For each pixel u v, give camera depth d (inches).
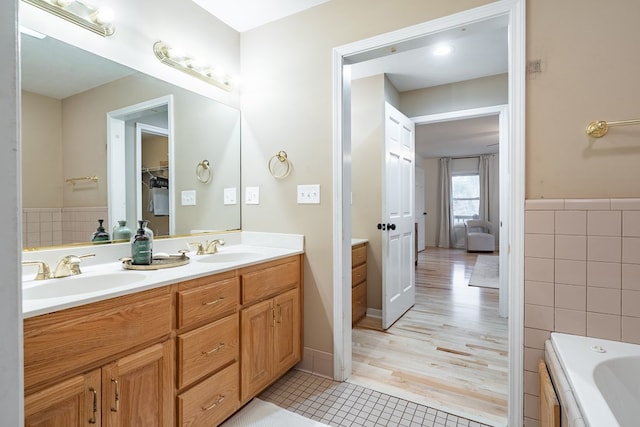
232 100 91.0
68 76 58.2
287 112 84.4
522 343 58.1
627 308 51.6
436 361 87.4
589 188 53.9
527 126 57.7
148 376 46.4
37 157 54.9
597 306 53.3
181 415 50.6
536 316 57.2
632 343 51.4
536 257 57.1
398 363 86.4
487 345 97.2
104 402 41.1
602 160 53.2
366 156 126.4
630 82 51.8
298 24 83.0
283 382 77.1
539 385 55.8
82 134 60.6
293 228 83.7
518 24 58.1
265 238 87.5
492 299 144.2
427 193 337.7
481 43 97.6
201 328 54.6
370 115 124.3
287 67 84.6
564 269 55.3
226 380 59.1
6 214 14.3
